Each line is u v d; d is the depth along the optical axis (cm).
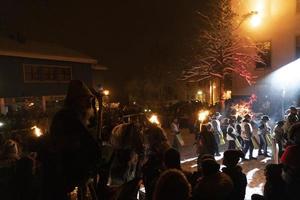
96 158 244
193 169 1114
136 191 321
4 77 1966
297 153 386
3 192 464
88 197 264
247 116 1273
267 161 1216
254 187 889
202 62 2706
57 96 2327
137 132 441
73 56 2461
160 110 2639
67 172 238
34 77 2156
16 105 1981
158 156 533
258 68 2428
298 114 1162
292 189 384
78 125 238
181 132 2123
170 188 354
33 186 468
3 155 602
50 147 240
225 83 2816
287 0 2298
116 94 3991
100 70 3172
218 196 380
